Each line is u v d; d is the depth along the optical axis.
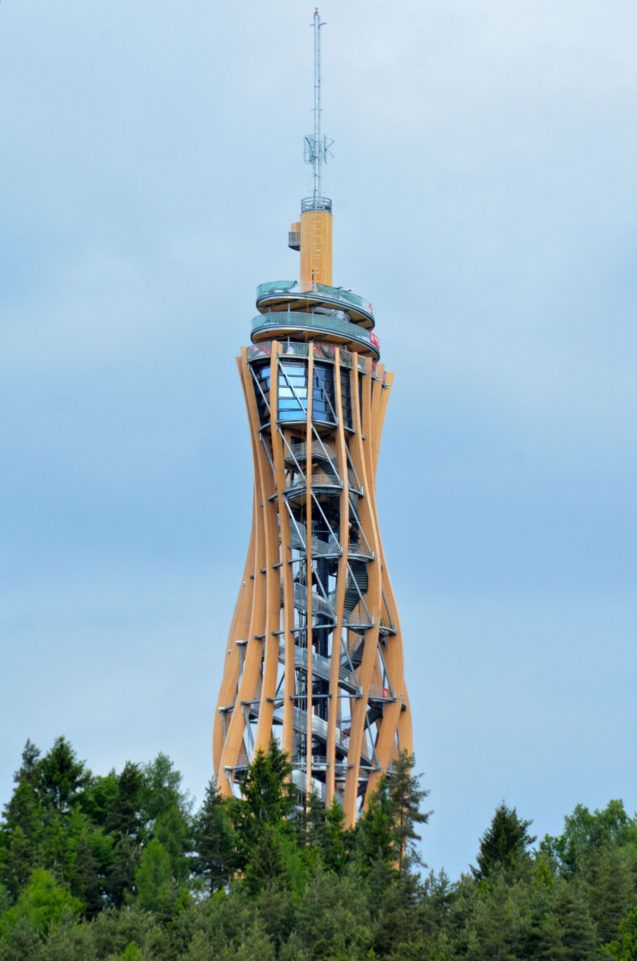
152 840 180.00
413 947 149.62
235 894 164.50
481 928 154.12
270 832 180.25
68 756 198.62
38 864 173.75
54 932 153.38
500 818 192.88
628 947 154.12
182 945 152.62
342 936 152.25
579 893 161.50
